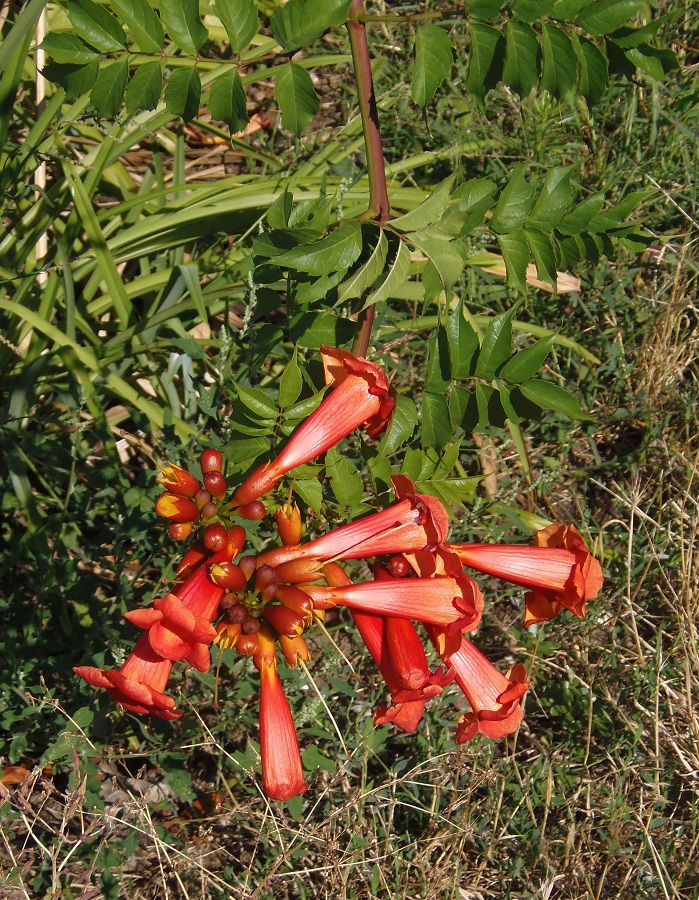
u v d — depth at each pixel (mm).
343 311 923
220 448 854
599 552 999
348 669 935
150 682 692
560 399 784
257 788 862
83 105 1005
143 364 990
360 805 845
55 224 1021
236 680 909
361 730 888
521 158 1152
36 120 1035
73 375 884
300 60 1233
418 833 888
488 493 1004
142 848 875
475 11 741
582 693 941
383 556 747
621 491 1010
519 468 1034
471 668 717
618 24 745
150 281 1015
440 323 783
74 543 938
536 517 978
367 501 850
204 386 1024
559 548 723
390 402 736
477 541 992
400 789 895
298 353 838
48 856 812
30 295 1002
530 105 1188
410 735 917
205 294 1002
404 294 1026
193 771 917
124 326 995
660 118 1184
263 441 792
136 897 845
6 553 923
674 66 768
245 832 887
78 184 959
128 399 956
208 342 1013
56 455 901
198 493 732
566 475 1049
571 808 873
